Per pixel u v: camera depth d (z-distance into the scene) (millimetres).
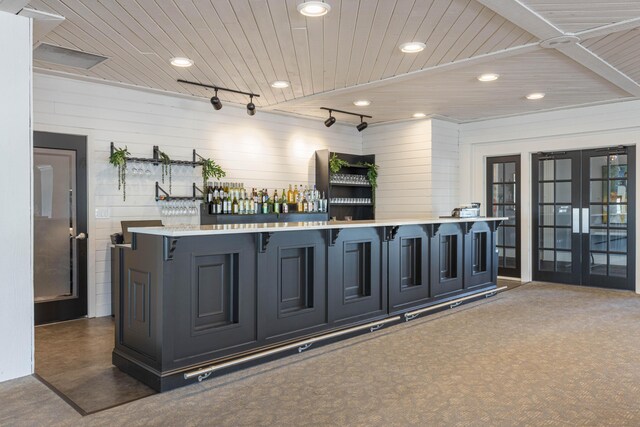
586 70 5066
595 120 6852
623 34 3982
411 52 4449
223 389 3287
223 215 6305
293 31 3926
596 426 2707
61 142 5273
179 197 6109
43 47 4293
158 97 6051
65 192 5316
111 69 4977
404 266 5430
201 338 3500
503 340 4438
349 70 5055
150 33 3965
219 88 5758
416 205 7910
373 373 3588
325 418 2832
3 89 3434
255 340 3848
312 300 4312
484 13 3580
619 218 6812
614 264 6902
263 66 4895
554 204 7457
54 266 5250
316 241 4344
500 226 8047
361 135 8570
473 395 3162
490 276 6766
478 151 8148
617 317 5289
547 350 4121
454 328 4895
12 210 3477
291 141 7566
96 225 5523
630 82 5488
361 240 4777
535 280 7699
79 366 3797
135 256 3557
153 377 3297
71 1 3311
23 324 3539
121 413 2908
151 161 5859
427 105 6836
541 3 3354
